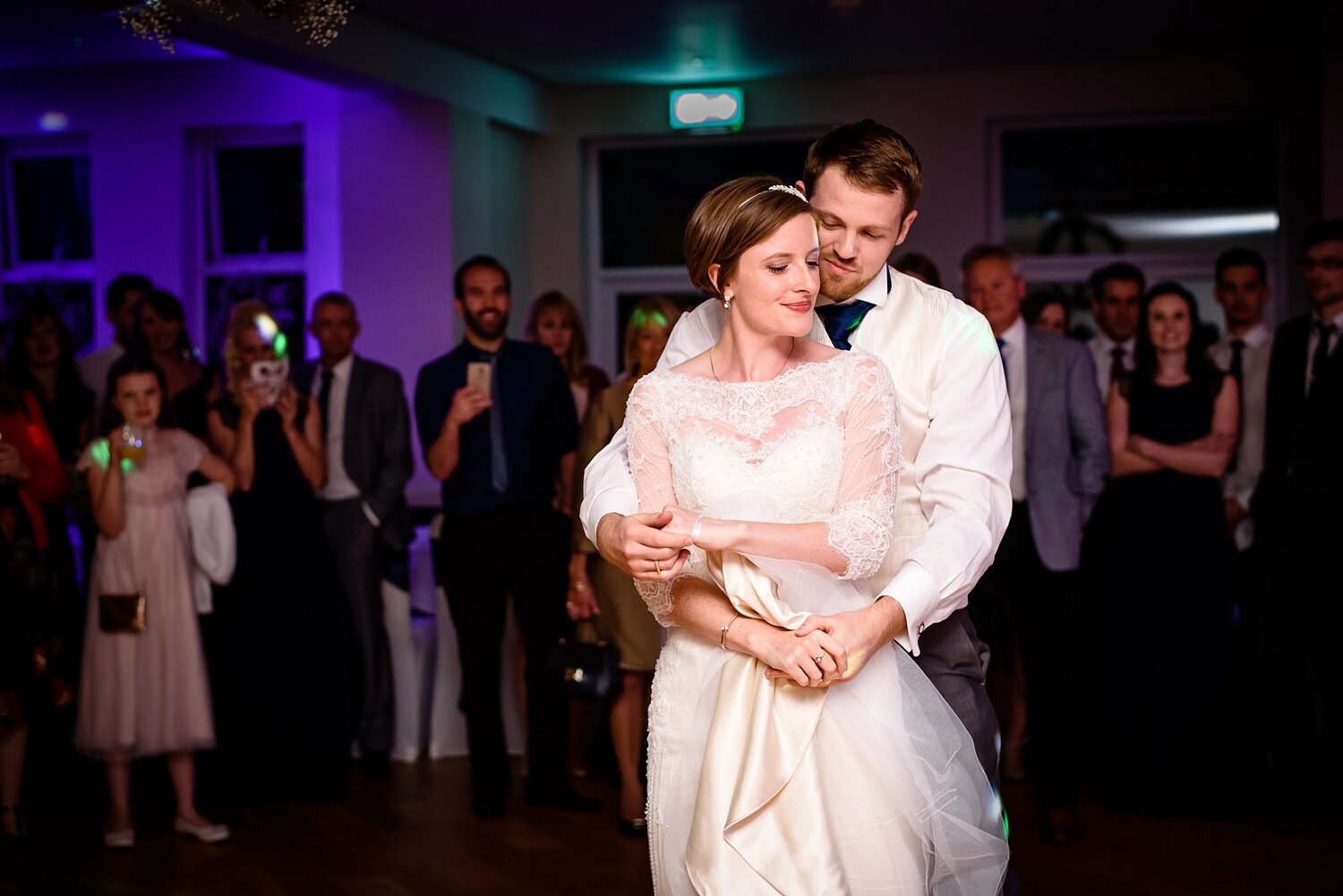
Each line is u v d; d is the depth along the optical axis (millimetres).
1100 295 5734
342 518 5316
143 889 4020
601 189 8109
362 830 4594
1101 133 7559
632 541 2100
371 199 7012
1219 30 6676
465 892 3943
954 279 7555
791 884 2098
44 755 5508
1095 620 4988
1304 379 4758
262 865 4234
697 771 2219
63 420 5461
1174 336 4730
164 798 5074
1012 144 7633
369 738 5316
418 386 4980
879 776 2143
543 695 4809
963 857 2203
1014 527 4270
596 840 4445
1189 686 4617
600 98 7863
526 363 4898
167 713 4484
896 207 2338
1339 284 4645
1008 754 5121
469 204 7102
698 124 7676
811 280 2170
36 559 4465
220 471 4824
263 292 7492
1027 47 6965
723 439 2195
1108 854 4191
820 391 2186
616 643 4426
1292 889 3861
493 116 7277
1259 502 4883
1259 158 7406
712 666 2219
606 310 8156
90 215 7699
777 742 2127
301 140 7465
